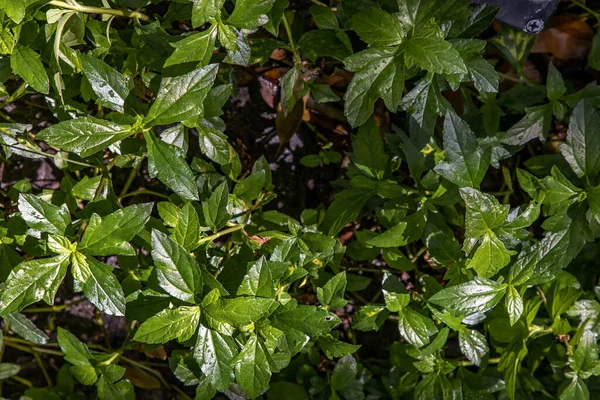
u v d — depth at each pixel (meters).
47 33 0.87
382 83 0.90
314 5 1.04
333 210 0.97
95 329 1.12
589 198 0.91
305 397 1.02
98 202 0.93
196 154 1.09
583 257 1.02
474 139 0.88
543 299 1.00
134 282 0.93
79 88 0.92
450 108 0.92
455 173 0.88
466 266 0.89
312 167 1.12
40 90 0.85
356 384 1.02
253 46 0.97
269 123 1.11
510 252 0.88
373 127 0.97
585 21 1.08
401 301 0.95
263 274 0.84
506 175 1.09
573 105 0.99
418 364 1.00
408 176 1.09
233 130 1.11
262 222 0.98
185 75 0.84
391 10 0.94
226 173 0.99
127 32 0.95
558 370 1.04
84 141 0.84
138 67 0.93
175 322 0.85
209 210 0.90
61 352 1.09
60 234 0.85
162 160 0.85
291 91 0.98
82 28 0.89
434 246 0.93
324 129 1.11
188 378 0.96
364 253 1.00
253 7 0.88
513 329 0.98
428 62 0.89
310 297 1.07
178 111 0.85
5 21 0.85
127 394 0.99
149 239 0.90
